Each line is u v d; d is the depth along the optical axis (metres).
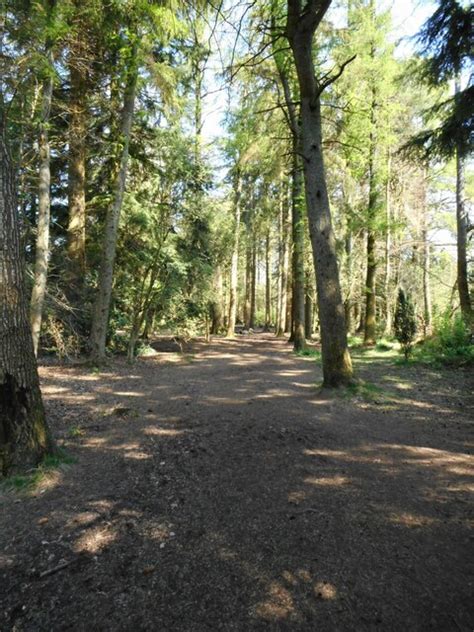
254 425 5.05
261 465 3.84
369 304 14.95
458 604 2.07
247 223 22.91
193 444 4.42
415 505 3.10
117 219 10.52
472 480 3.57
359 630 1.91
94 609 2.06
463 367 9.21
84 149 10.57
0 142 3.33
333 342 6.77
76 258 11.34
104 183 12.76
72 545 2.59
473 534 2.71
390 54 12.76
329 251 6.68
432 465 3.91
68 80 10.11
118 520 2.89
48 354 11.70
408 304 10.55
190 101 11.61
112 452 4.24
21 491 3.29
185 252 14.64
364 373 9.02
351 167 14.54
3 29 6.21
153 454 4.16
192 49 9.42
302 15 6.06
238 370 10.33
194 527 2.80
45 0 6.49
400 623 1.95
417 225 17.38
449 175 15.86
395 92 13.40
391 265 20.83
